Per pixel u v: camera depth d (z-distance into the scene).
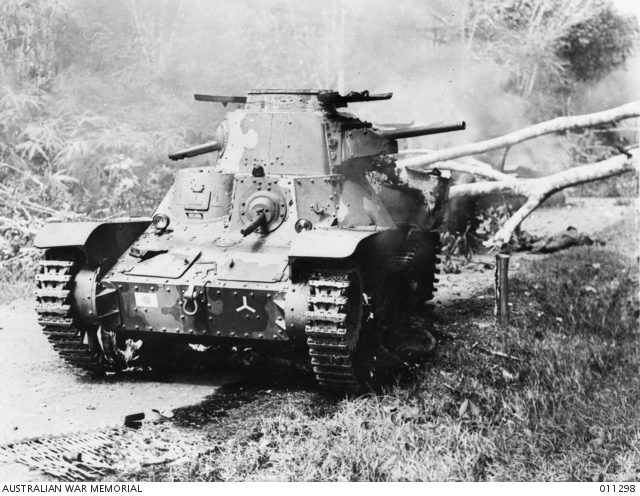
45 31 17.62
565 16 22.59
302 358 9.41
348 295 7.77
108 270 8.52
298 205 8.57
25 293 12.66
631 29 23.39
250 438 6.96
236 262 8.15
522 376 8.69
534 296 12.73
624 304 12.18
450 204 16.95
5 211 14.73
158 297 8.12
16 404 7.81
